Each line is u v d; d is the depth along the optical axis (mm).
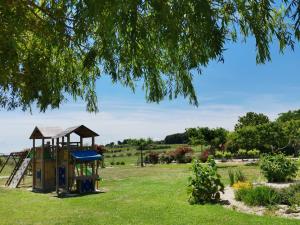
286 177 16703
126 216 11484
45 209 14211
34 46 4832
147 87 4777
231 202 12148
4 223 11609
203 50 3213
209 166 12805
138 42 3199
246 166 29734
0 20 3848
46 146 21703
